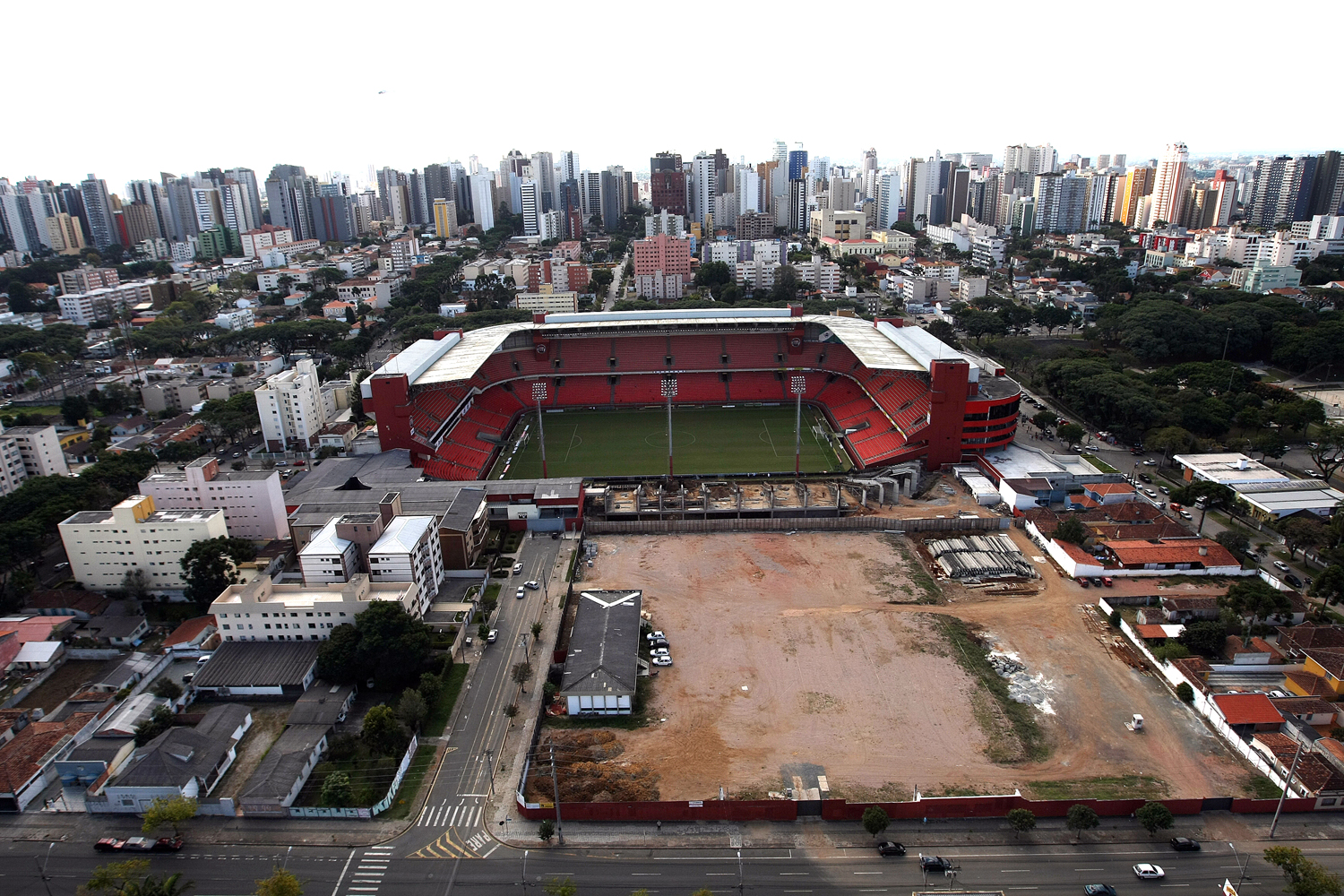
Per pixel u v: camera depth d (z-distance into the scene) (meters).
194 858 94.12
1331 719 110.19
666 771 105.25
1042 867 91.00
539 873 91.31
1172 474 198.62
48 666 128.25
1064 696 119.00
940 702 117.88
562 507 172.75
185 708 118.75
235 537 158.62
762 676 124.75
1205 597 137.88
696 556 162.75
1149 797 99.75
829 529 174.00
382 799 100.12
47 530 159.12
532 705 118.44
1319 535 150.12
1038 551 162.00
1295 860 84.25
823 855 93.25
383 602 125.19
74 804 102.56
